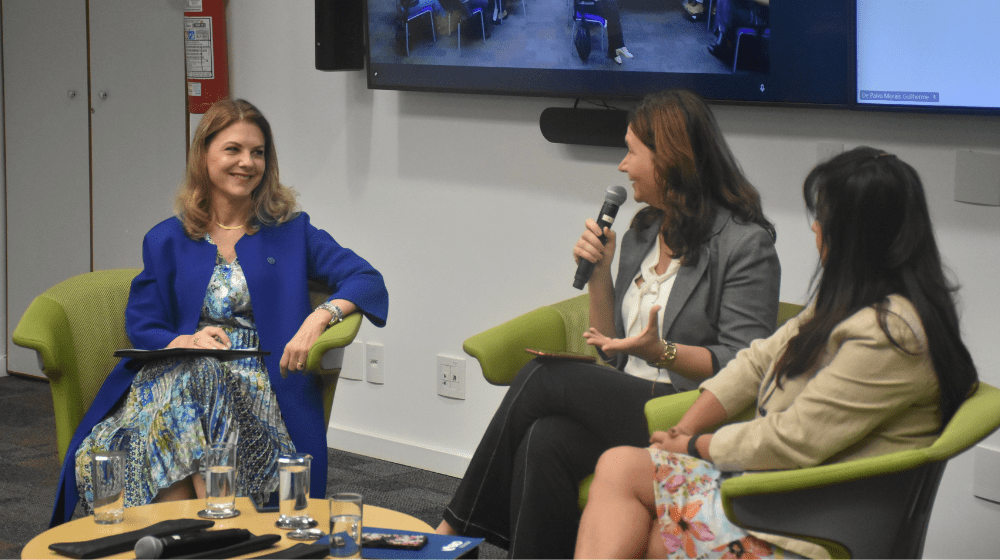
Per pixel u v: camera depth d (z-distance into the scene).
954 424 1.64
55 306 2.79
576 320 2.71
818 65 2.63
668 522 1.81
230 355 2.51
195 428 2.39
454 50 3.28
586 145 3.16
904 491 1.67
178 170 4.28
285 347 2.63
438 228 3.57
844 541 1.66
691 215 2.27
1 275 4.90
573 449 2.15
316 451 2.68
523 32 3.12
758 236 2.25
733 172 2.32
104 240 4.55
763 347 1.97
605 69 2.99
